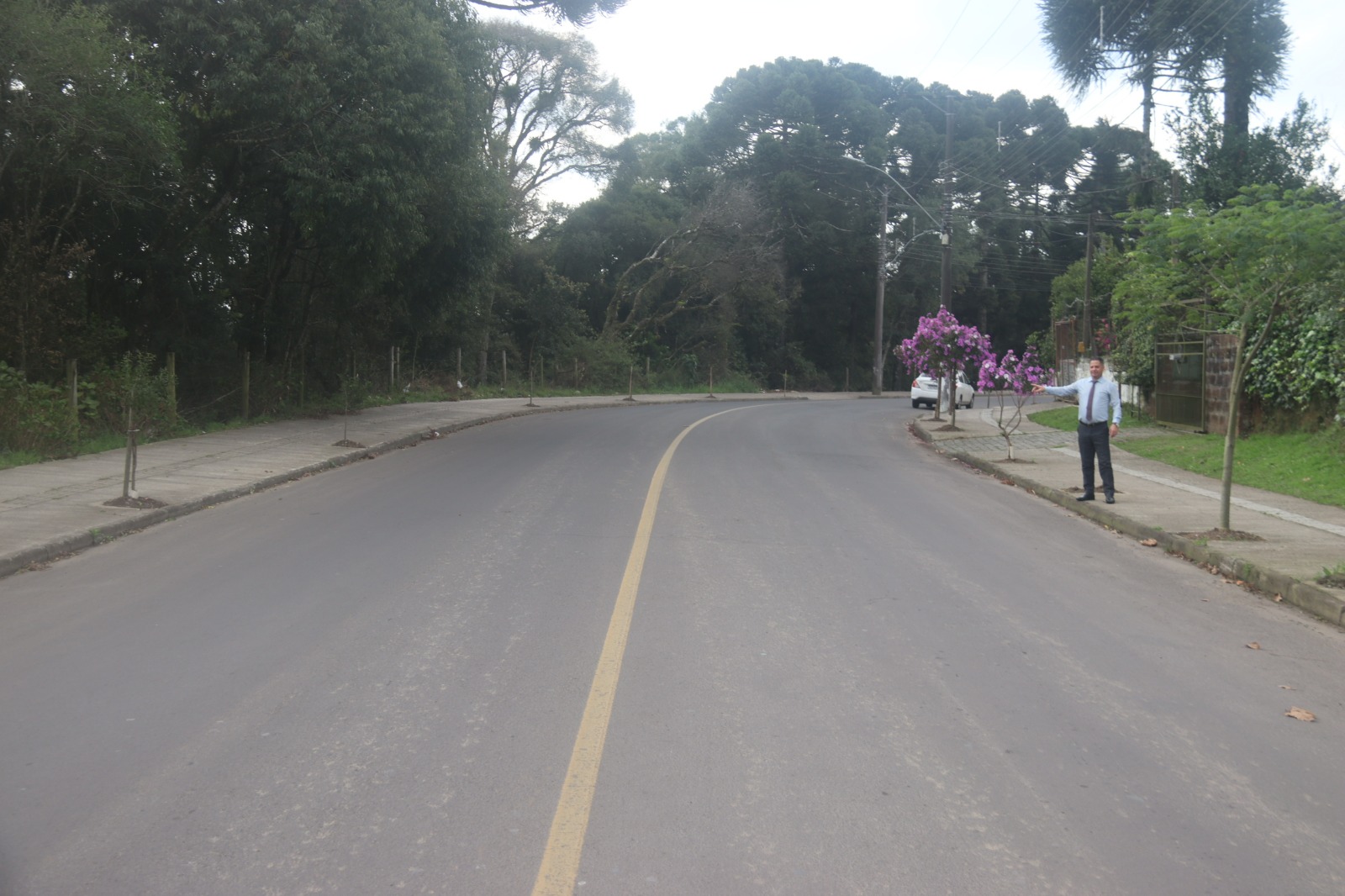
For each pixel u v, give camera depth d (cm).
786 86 5678
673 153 5784
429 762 450
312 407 2327
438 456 1650
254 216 2175
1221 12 2400
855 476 1547
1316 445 1538
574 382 4303
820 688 561
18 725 487
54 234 1780
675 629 666
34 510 1012
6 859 363
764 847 382
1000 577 866
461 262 2509
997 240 6388
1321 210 891
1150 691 577
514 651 611
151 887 346
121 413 1667
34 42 1424
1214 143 2358
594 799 417
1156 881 367
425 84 1966
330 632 643
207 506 1125
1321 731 523
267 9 1791
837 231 5759
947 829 401
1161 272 1059
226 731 482
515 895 346
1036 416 2786
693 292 5044
